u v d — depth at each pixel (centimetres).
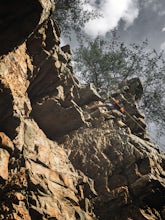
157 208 1205
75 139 1418
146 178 1205
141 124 1625
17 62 1135
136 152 1320
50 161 1171
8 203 926
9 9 755
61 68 1412
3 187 961
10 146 1055
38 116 1377
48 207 978
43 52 1264
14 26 816
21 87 1178
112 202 1181
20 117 1123
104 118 1534
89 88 1628
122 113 1634
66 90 1449
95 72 2659
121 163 1303
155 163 1313
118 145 1377
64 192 1099
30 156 1098
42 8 787
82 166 1309
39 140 1220
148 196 1189
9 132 1101
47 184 1048
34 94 1367
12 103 1077
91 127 1491
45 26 1202
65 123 1434
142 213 1150
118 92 1805
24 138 1139
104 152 1362
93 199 1192
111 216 1160
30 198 965
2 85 1027
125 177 1258
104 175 1274
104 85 2656
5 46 884
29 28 837
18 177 999
